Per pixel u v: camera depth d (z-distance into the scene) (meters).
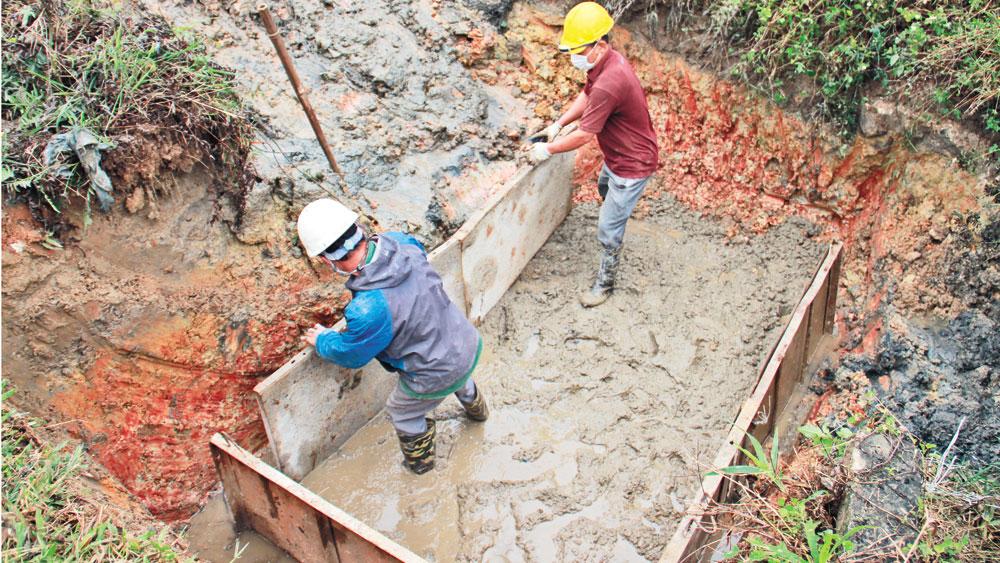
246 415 3.60
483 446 3.68
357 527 2.78
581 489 3.48
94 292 3.10
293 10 4.20
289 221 3.57
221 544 3.39
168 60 3.42
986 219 3.86
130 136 3.07
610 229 4.07
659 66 4.68
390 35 4.37
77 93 3.14
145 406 3.31
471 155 4.32
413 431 3.37
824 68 4.17
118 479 3.25
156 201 3.24
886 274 4.12
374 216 3.79
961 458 3.48
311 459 3.54
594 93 3.63
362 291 2.88
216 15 3.98
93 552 2.55
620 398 3.86
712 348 4.07
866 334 4.12
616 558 3.25
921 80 3.94
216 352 3.38
